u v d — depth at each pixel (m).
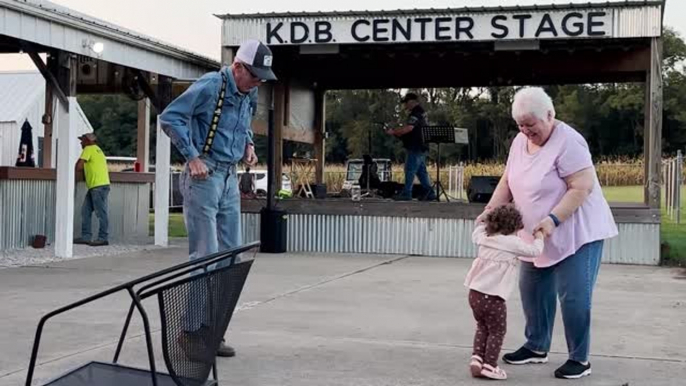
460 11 11.64
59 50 9.81
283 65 14.77
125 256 10.89
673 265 10.92
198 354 3.20
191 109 4.57
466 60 14.70
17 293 7.46
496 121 49.09
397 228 12.09
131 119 54.34
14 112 24.98
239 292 3.43
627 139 48.34
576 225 4.49
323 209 12.34
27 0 8.95
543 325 4.86
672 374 4.66
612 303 7.38
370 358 4.99
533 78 16.31
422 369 4.73
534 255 4.38
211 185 4.68
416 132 13.41
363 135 49.12
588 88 49.06
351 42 12.05
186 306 3.12
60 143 10.38
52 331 5.70
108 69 13.48
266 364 4.79
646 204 12.69
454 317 6.48
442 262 10.95
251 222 12.58
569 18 11.34
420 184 14.45
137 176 14.15
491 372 4.49
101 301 6.99
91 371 3.45
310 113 16.70
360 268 10.05
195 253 4.71
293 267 10.04
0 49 11.70
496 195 4.88
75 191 13.03
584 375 4.56
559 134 4.51
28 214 11.73
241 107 4.79
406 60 14.73
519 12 11.48
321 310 6.75
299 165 17.62
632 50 14.00
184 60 12.39
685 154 45.72
